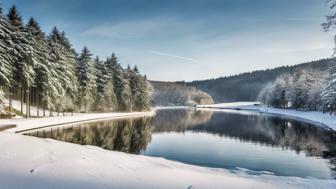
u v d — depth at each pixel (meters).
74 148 12.30
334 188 9.74
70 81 48.53
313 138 29.98
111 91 67.06
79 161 10.08
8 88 36.28
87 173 8.87
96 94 61.22
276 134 33.56
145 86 88.06
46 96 41.22
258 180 10.76
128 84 77.94
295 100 85.19
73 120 43.28
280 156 19.89
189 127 42.62
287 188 9.30
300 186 9.81
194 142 26.69
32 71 36.50
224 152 21.34
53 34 46.78
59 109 47.69
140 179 8.84
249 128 41.03
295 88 85.75
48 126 34.62
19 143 11.58
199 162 17.59
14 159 9.57
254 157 19.48
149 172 9.81
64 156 10.52
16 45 35.16
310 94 77.06
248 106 153.38
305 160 18.48
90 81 57.00
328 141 27.73
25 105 49.03
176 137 30.58
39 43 40.16
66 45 52.38
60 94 44.03
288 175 14.59
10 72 32.97
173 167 11.84
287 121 55.34
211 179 9.62
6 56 32.31
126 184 8.22
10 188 7.15
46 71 40.25
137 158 12.93
